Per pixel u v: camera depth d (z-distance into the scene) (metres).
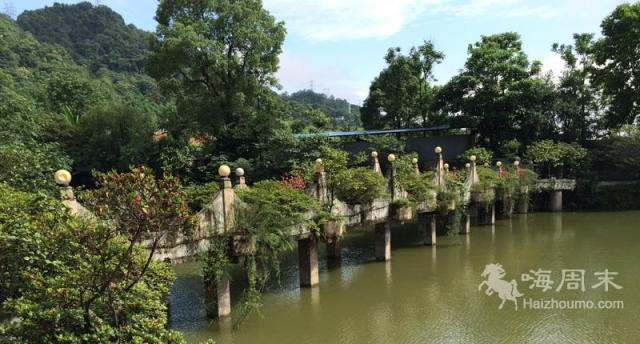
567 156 29.92
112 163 25.62
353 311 11.87
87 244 5.04
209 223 9.66
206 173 23.83
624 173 31.42
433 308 12.09
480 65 33.78
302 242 13.59
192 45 23.09
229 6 24.53
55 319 4.83
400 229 24.11
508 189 24.41
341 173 13.45
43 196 5.58
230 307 11.59
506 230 23.45
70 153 25.59
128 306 5.47
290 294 13.24
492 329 10.65
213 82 26.06
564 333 10.32
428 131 40.03
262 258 11.02
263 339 10.12
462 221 22.19
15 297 5.59
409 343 9.95
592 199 29.94
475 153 29.92
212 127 25.28
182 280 14.63
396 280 14.63
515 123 33.22
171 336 5.54
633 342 9.78
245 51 25.11
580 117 33.28
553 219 26.70
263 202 10.73
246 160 24.72
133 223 5.23
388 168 16.27
